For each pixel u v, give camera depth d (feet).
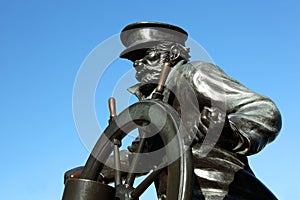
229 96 19.04
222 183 19.01
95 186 17.88
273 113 18.74
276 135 18.90
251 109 18.72
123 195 18.25
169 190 16.78
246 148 18.40
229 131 17.87
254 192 19.34
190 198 16.38
